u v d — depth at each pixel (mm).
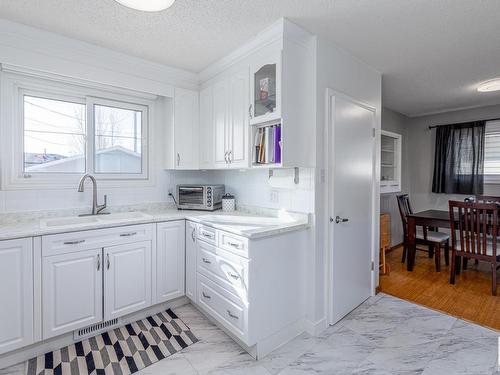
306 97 2158
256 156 2299
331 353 1955
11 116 2195
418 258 4207
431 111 4578
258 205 2697
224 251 2092
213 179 3361
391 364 1839
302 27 2006
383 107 4301
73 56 2242
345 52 2387
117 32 2078
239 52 2328
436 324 2328
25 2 1720
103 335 2146
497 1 1694
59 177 2426
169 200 3074
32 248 1825
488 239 3338
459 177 4277
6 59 1969
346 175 2418
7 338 1752
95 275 2088
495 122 4023
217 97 2664
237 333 1962
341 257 2387
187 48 2332
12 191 2207
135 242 2289
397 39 2184
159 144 3002
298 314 2186
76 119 2529
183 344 2043
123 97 2744
